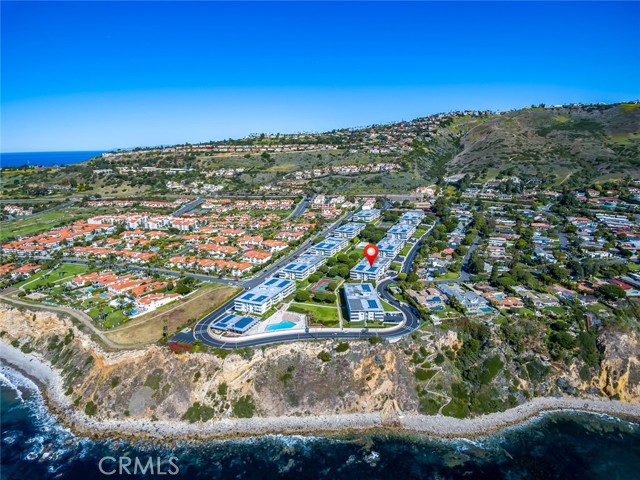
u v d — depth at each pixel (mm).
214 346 154500
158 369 149000
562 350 155000
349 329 165375
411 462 121875
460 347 159500
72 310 192625
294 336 161000
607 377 150625
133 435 133625
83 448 128375
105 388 147375
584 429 135875
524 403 145375
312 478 115688
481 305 179875
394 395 143375
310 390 143875
